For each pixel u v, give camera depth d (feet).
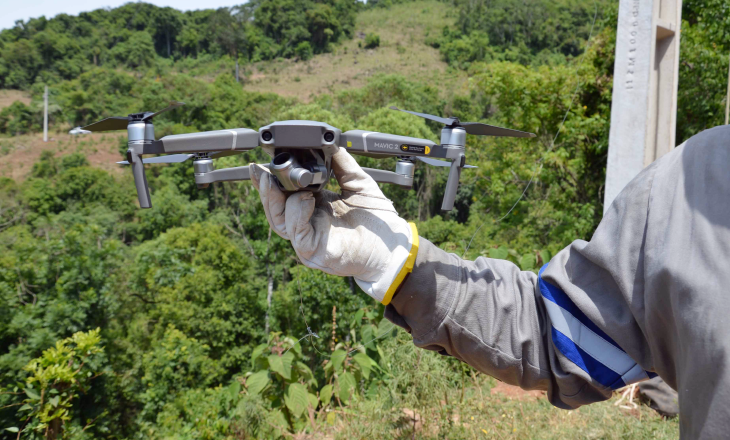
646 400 10.64
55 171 229.86
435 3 530.68
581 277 2.78
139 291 74.43
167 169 162.40
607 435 8.45
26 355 40.63
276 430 11.31
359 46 439.63
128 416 51.19
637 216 2.39
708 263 1.87
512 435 8.70
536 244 38.63
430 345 3.43
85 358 21.80
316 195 3.46
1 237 64.44
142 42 441.27
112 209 175.01
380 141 3.28
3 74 368.48
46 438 19.47
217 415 17.90
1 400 30.37
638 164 13.01
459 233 81.35
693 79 26.40
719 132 2.17
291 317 80.53
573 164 32.63
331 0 467.11
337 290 50.88
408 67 381.19
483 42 374.02
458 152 3.25
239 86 255.29
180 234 90.48
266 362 13.29
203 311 76.38
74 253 47.88
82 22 460.14
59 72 389.39
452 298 3.17
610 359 2.74
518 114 37.50
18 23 444.96
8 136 284.82
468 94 188.75
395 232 3.27
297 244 3.18
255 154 84.28
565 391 2.89
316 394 13.12
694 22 29.01
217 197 138.41
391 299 3.28
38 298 45.75
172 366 56.54
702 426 1.75
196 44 471.62
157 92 224.53
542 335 3.10
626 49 13.12
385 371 12.33
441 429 8.95
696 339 1.81
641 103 12.92
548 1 386.52
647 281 2.15
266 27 458.91
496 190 41.16
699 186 2.06
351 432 9.61
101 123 3.38
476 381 10.65
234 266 82.89
